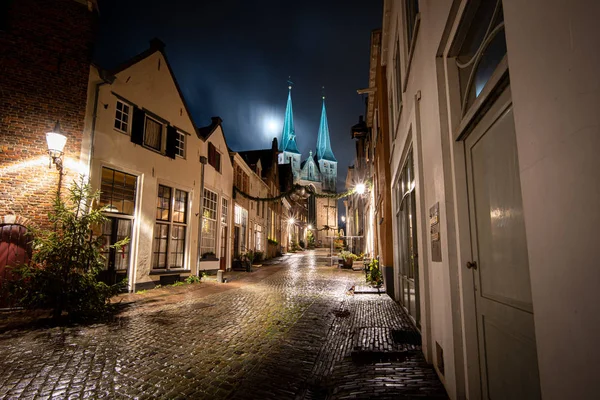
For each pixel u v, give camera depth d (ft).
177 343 16.38
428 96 11.27
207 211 46.75
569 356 3.36
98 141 27.78
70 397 10.71
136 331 18.37
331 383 11.73
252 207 74.13
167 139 36.63
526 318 5.48
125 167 30.55
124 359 14.08
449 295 8.89
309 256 109.81
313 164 282.36
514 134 5.81
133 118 31.99
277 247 106.11
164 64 36.73
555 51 3.59
